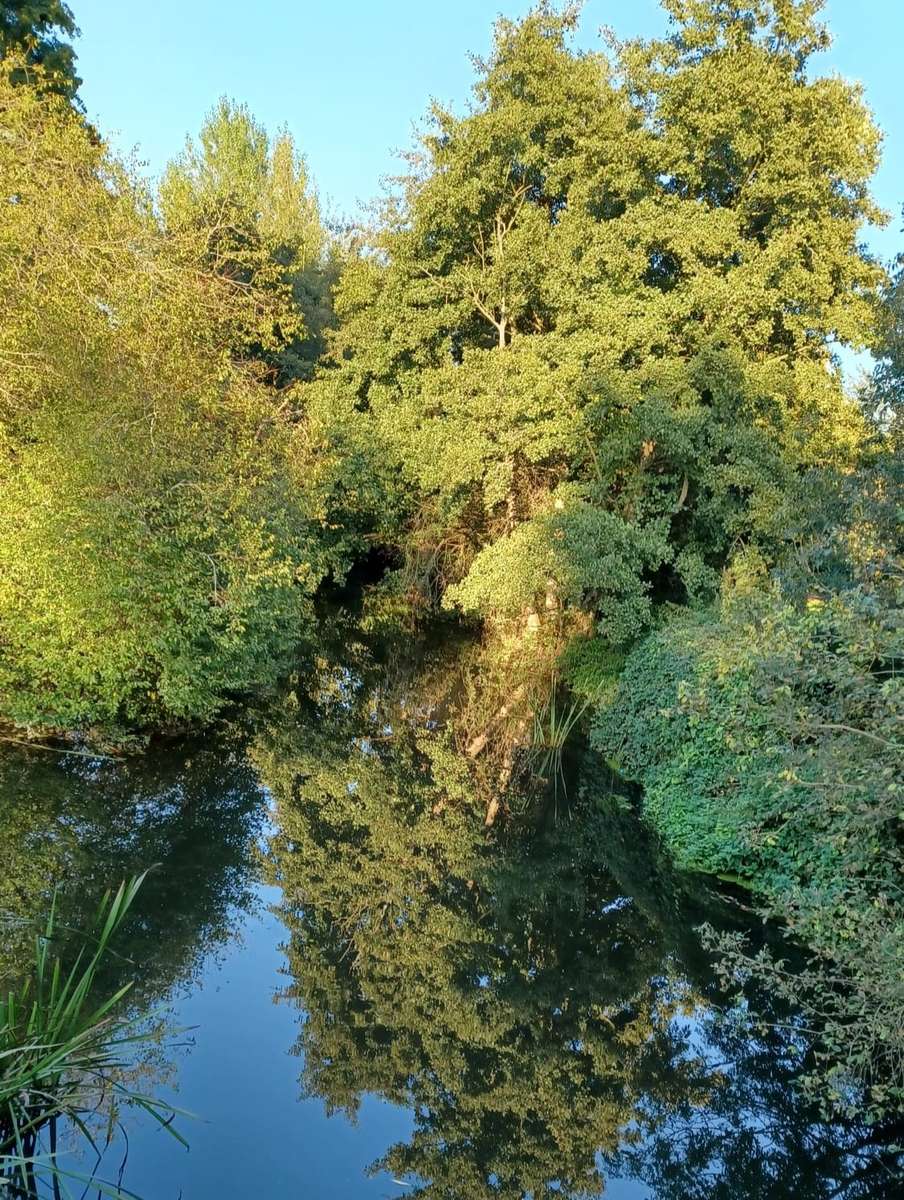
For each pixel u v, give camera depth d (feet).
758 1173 15.72
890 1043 15.10
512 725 43.47
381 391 61.46
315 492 47.26
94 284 34.04
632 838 29.84
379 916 25.11
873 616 16.34
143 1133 15.12
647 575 50.98
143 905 23.35
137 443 31.42
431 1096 17.67
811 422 43.11
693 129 43.98
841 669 15.83
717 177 46.55
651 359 43.39
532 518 51.03
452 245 55.06
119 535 30.17
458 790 35.32
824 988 17.80
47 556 29.12
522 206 51.49
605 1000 21.47
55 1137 13.93
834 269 45.42
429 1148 16.16
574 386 43.50
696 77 42.47
